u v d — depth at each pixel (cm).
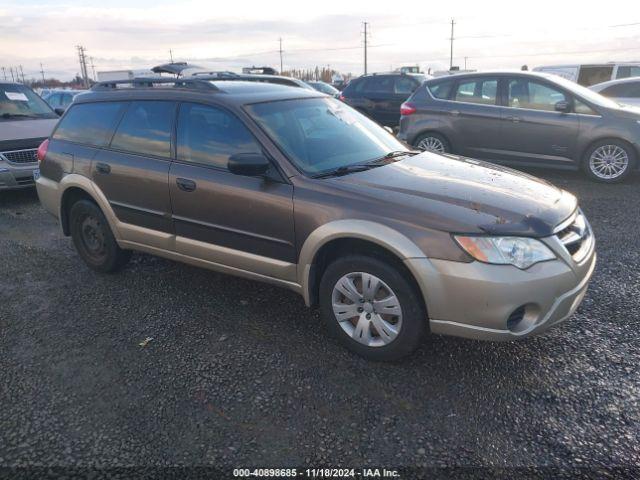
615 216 596
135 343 346
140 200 409
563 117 759
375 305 310
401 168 359
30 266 493
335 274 321
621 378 295
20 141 712
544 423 262
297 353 329
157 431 262
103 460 244
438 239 282
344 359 322
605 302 382
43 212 694
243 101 373
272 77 962
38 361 328
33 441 257
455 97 848
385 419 267
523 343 332
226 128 367
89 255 473
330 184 323
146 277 457
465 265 277
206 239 379
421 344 335
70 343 349
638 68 1447
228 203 355
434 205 296
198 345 342
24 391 297
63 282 452
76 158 450
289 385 297
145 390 296
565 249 293
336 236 309
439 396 284
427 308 290
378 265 301
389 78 1343
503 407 274
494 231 277
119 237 435
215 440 255
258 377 305
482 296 275
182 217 386
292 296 411
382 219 297
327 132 392
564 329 347
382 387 293
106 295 423
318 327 362
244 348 337
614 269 441
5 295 428
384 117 1354
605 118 736
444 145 864
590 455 240
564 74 1554
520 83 795
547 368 306
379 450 247
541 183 357
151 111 408
